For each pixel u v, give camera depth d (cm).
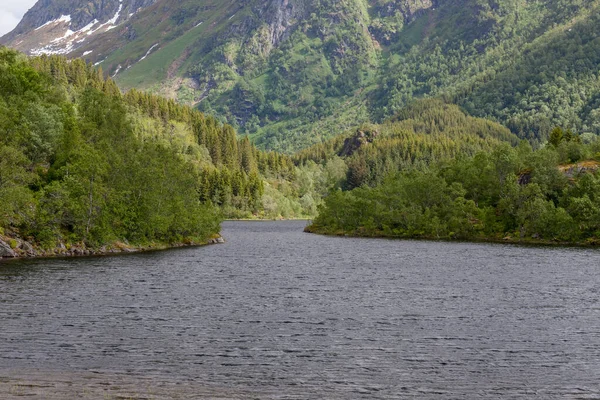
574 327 3622
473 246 10819
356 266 7206
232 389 2425
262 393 2383
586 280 5800
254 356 2912
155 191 10244
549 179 13262
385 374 2650
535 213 12025
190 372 2641
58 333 3281
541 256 8531
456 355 2972
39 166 9906
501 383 2550
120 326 3491
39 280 5334
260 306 4259
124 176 9906
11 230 7844
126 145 11100
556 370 2742
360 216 15825
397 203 15062
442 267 7056
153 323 3600
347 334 3394
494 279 5888
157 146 11756
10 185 7750
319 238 13838
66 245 8231
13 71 12288
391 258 8350
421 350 3059
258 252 9488
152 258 7981
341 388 2458
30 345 3020
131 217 9712
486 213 13062
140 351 2966
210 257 8388
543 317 3919
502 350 3077
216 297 4638
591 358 2939
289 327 3556
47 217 8038
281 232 16775
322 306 4288
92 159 8706
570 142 15575
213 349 3028
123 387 2423
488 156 15688
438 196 14438
